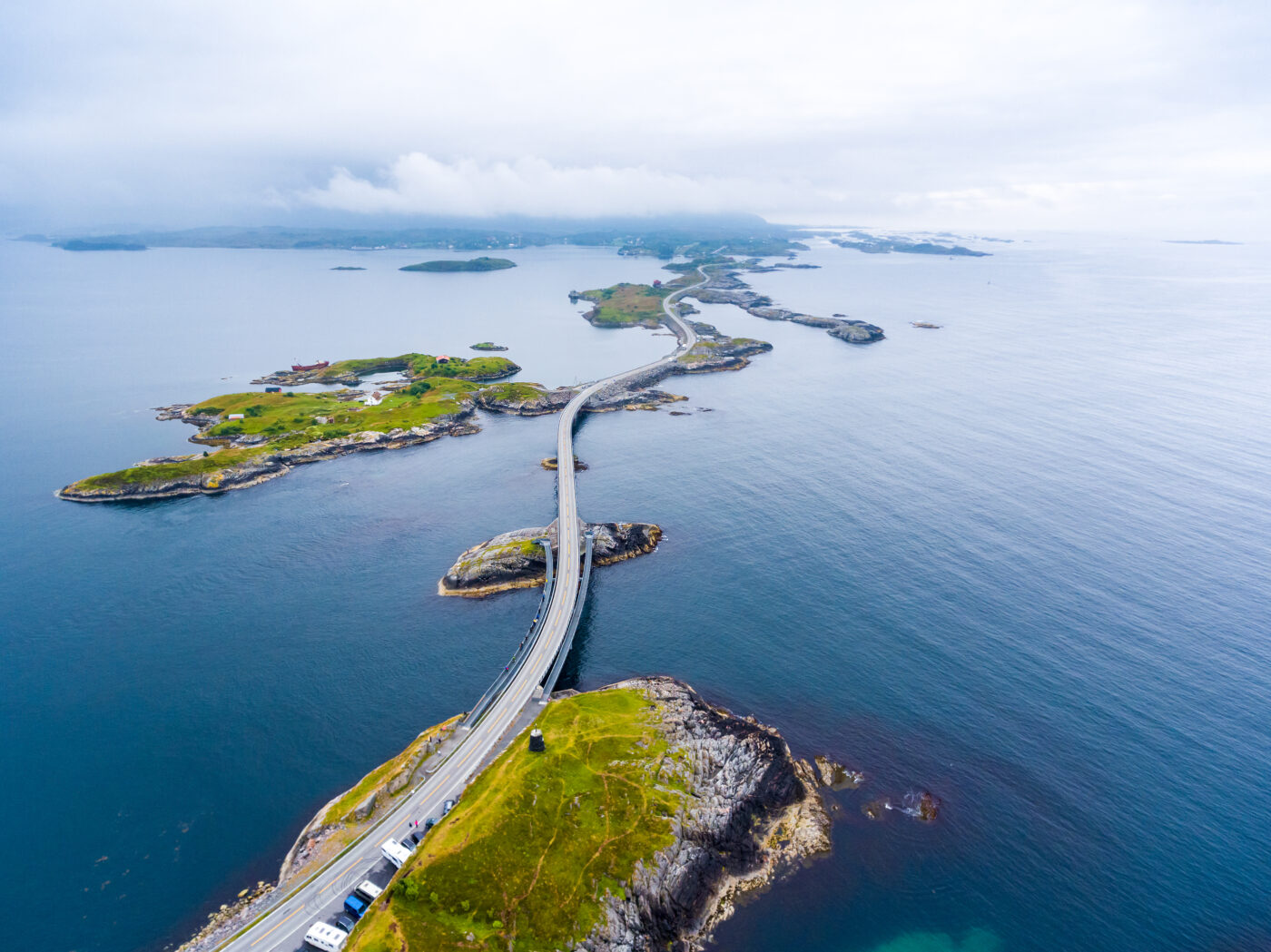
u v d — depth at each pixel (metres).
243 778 93.56
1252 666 111.19
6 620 130.50
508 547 147.75
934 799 89.19
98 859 81.38
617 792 83.81
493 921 68.31
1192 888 77.19
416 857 73.06
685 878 77.62
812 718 103.06
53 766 95.44
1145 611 126.19
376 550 158.00
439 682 113.38
